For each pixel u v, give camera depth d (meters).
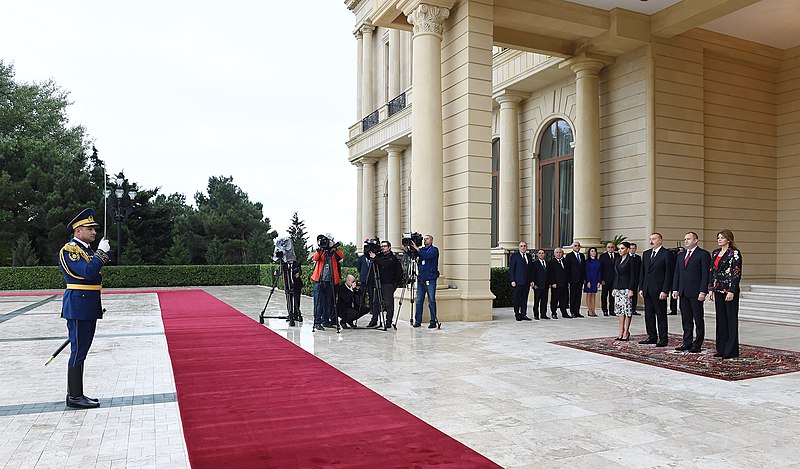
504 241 17.81
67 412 5.14
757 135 16.22
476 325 11.31
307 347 8.58
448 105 12.84
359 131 29.56
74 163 28.83
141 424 4.76
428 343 8.95
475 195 12.14
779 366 7.11
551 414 4.97
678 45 14.69
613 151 15.26
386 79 28.14
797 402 5.42
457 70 12.52
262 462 3.80
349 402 5.34
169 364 7.32
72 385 5.29
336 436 4.34
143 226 31.59
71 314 5.29
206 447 4.11
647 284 8.73
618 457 3.93
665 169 14.35
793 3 13.65
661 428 4.60
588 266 12.90
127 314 13.71
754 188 16.11
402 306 12.30
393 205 25.81
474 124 12.15
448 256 12.73
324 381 6.23
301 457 3.89
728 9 12.89
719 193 15.46
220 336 9.83
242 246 37.28
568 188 16.89
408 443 4.18
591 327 10.97
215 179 41.78
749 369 6.92
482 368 6.95
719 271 7.69
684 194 14.62
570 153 16.86
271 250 37.00
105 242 5.50
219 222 36.94
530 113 18.19
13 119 34.88
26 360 7.75
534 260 12.50
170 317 12.98
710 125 15.41
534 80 16.94
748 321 11.93
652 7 13.84
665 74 14.47
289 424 4.66
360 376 6.49
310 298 17.62
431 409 5.11
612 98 15.31
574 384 6.12
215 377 6.46
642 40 14.12
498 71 17.95
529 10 13.12
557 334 9.97
